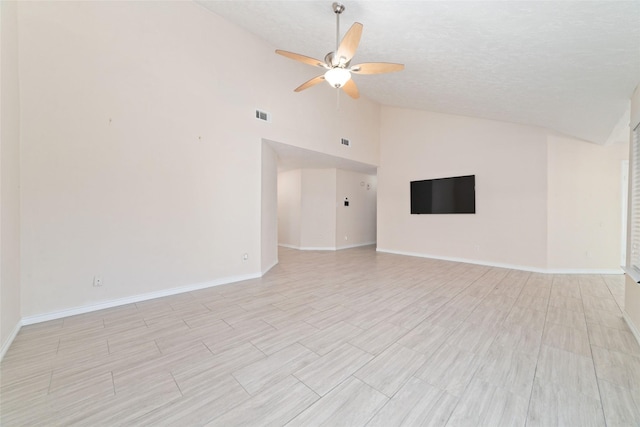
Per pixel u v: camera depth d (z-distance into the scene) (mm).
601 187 4508
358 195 8133
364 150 6473
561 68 2537
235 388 1614
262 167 4324
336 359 1930
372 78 4508
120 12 2928
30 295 2471
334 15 2799
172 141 3336
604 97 2881
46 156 2529
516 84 3162
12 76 2223
